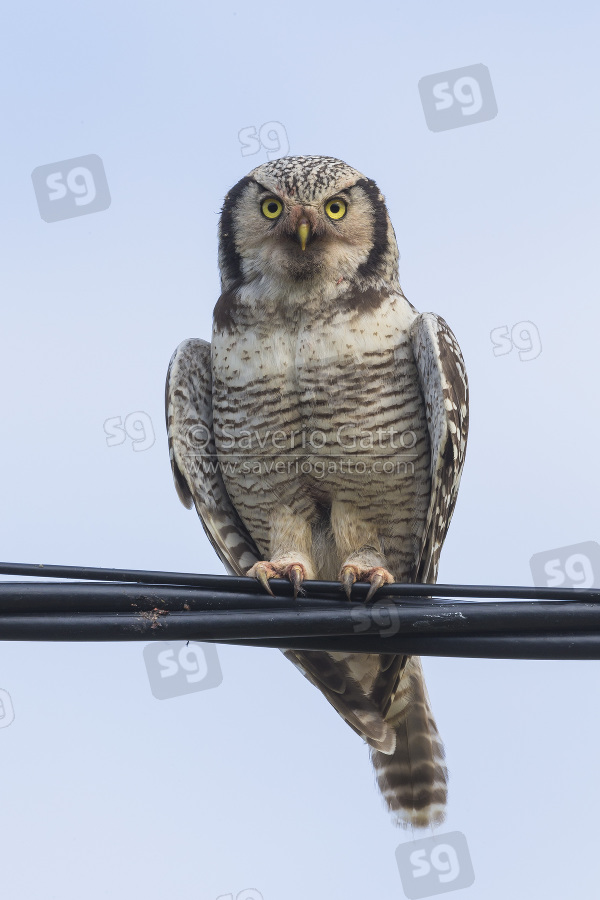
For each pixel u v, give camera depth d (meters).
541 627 7.37
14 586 7.36
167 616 7.42
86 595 7.40
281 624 7.40
